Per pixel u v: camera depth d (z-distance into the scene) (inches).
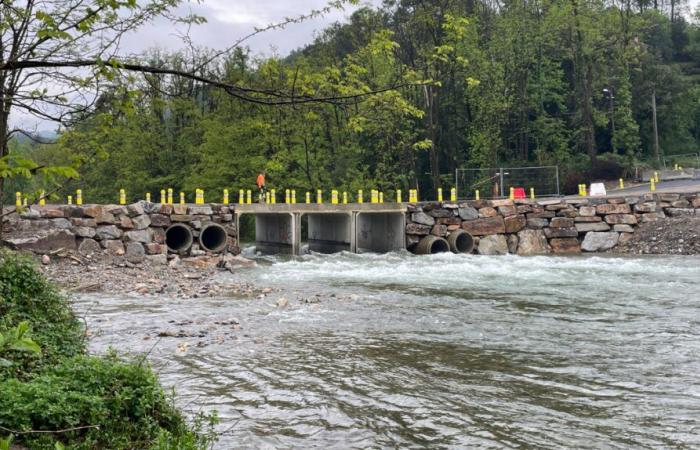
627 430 249.0
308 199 1550.2
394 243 1214.3
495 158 2079.2
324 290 669.9
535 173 1967.3
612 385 309.4
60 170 140.0
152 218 987.3
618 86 2568.9
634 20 2300.7
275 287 694.5
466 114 2262.6
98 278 721.6
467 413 271.4
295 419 263.6
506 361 358.9
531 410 274.5
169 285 693.9
